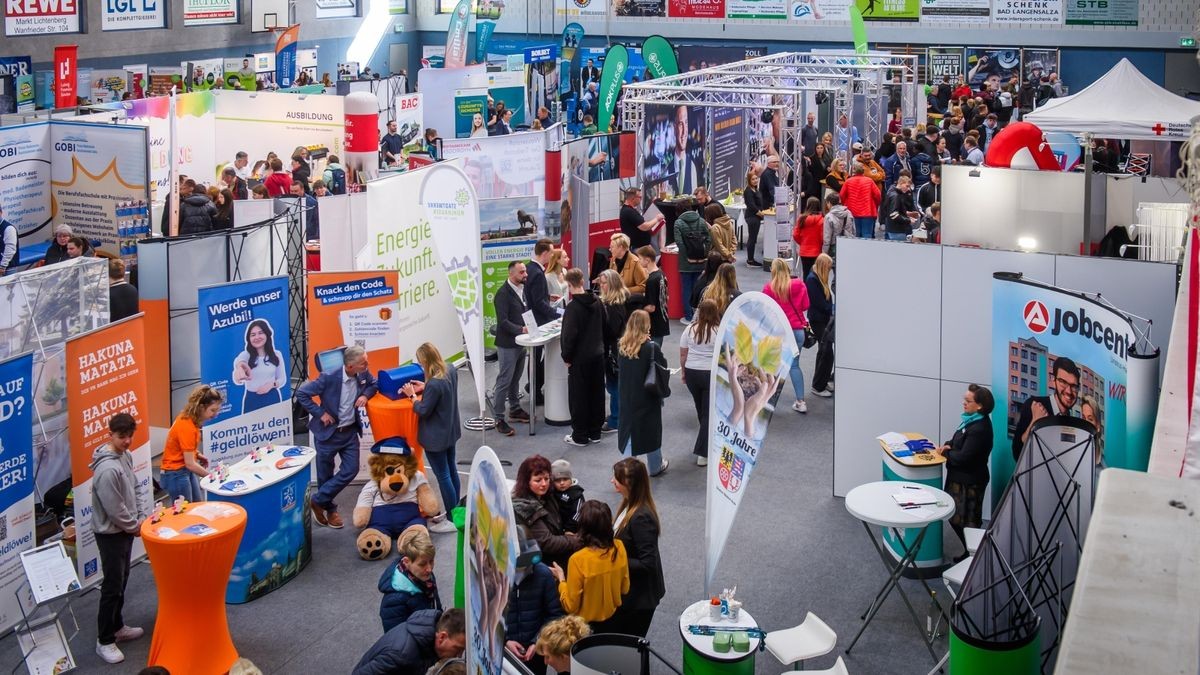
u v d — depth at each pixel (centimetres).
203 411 757
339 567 769
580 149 1343
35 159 1305
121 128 1277
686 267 1322
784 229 1519
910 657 652
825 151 1747
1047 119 1148
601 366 967
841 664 518
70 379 696
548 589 587
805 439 1001
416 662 530
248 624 695
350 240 1056
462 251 856
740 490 625
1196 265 360
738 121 1906
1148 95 1184
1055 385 693
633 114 1645
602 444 983
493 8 2878
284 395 866
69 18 2317
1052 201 930
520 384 1129
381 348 906
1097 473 588
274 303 845
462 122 2342
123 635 672
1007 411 734
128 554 659
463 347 1172
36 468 757
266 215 1150
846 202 1528
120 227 1301
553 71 2753
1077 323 666
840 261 833
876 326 832
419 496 799
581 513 565
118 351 728
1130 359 606
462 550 646
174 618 627
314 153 1753
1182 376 367
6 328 731
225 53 2716
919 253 805
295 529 749
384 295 901
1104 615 146
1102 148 1570
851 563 768
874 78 2131
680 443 991
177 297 911
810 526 827
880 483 707
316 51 2727
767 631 680
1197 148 255
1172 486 174
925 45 2906
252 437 847
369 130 1445
